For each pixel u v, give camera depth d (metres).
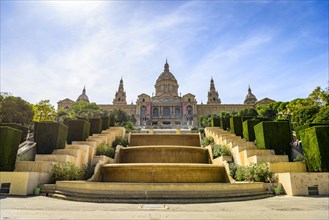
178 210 7.43
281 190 12.05
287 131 17.92
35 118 53.44
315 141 13.04
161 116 119.19
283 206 8.23
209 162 19.84
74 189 10.57
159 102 121.94
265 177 12.88
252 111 70.31
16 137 13.70
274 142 17.58
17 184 11.27
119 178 14.83
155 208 7.80
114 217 6.21
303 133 14.23
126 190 9.96
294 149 17.17
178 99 125.06
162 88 137.38
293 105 51.53
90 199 9.45
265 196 11.14
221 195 9.97
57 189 11.28
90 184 10.30
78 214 6.56
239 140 21.19
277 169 13.46
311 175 11.77
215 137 24.86
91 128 25.58
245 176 13.71
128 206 8.22
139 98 123.06
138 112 119.19
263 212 7.04
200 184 10.24
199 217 6.27
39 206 7.91
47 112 55.88
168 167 14.75
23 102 40.53
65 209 7.39
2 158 12.60
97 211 7.11
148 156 20.06
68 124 20.81
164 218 6.12
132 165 14.77
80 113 70.06
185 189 10.03
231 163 16.16
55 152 15.80
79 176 14.14
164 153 20.12
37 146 16.80
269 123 18.06
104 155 18.50
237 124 26.05
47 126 17.08
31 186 11.43
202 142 25.28
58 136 16.95
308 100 47.09
